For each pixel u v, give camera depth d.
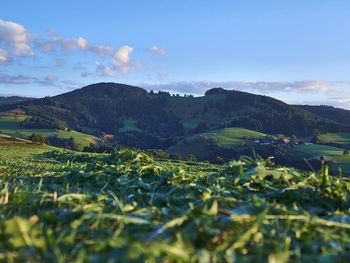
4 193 5.01
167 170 8.21
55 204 4.48
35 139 122.19
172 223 3.46
